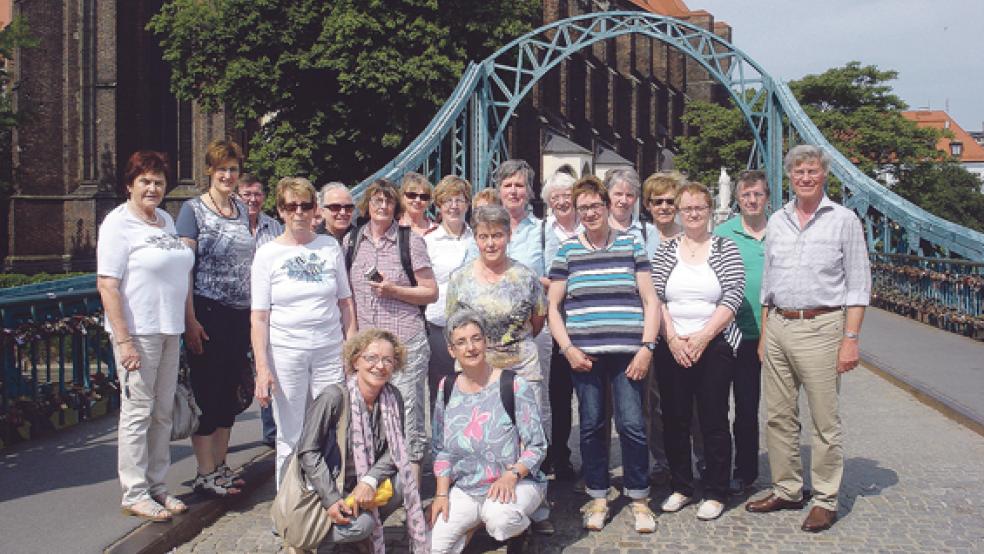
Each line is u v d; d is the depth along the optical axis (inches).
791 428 245.9
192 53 1314.0
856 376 448.8
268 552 216.7
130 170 229.3
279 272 230.5
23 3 1552.7
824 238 237.3
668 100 2662.4
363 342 198.5
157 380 233.6
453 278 239.8
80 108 1546.5
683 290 245.8
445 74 1226.0
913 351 498.9
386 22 1203.9
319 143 1250.0
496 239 230.1
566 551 218.7
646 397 280.2
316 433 196.2
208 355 251.8
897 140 1919.3
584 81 2171.5
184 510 233.5
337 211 261.4
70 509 234.1
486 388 218.1
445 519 211.6
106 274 222.7
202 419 249.1
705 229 251.0
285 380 231.3
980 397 369.7
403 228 247.9
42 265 1556.3
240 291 257.0
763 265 262.5
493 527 208.5
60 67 1574.8
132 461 228.1
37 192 1565.0
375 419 202.4
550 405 281.1
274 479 282.7
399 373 240.7
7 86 1557.6
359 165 1306.6
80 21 1537.9
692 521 241.0
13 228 1547.7
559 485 277.9
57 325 338.0
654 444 280.5
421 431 245.9
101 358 374.9
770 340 245.9
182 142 1610.5
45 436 323.3
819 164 238.1
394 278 242.2
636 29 1279.5
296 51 1234.6
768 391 248.5
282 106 1272.1
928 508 245.4
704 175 2126.0
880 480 271.7
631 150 2394.2
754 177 267.3
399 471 201.0
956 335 568.7
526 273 236.4
